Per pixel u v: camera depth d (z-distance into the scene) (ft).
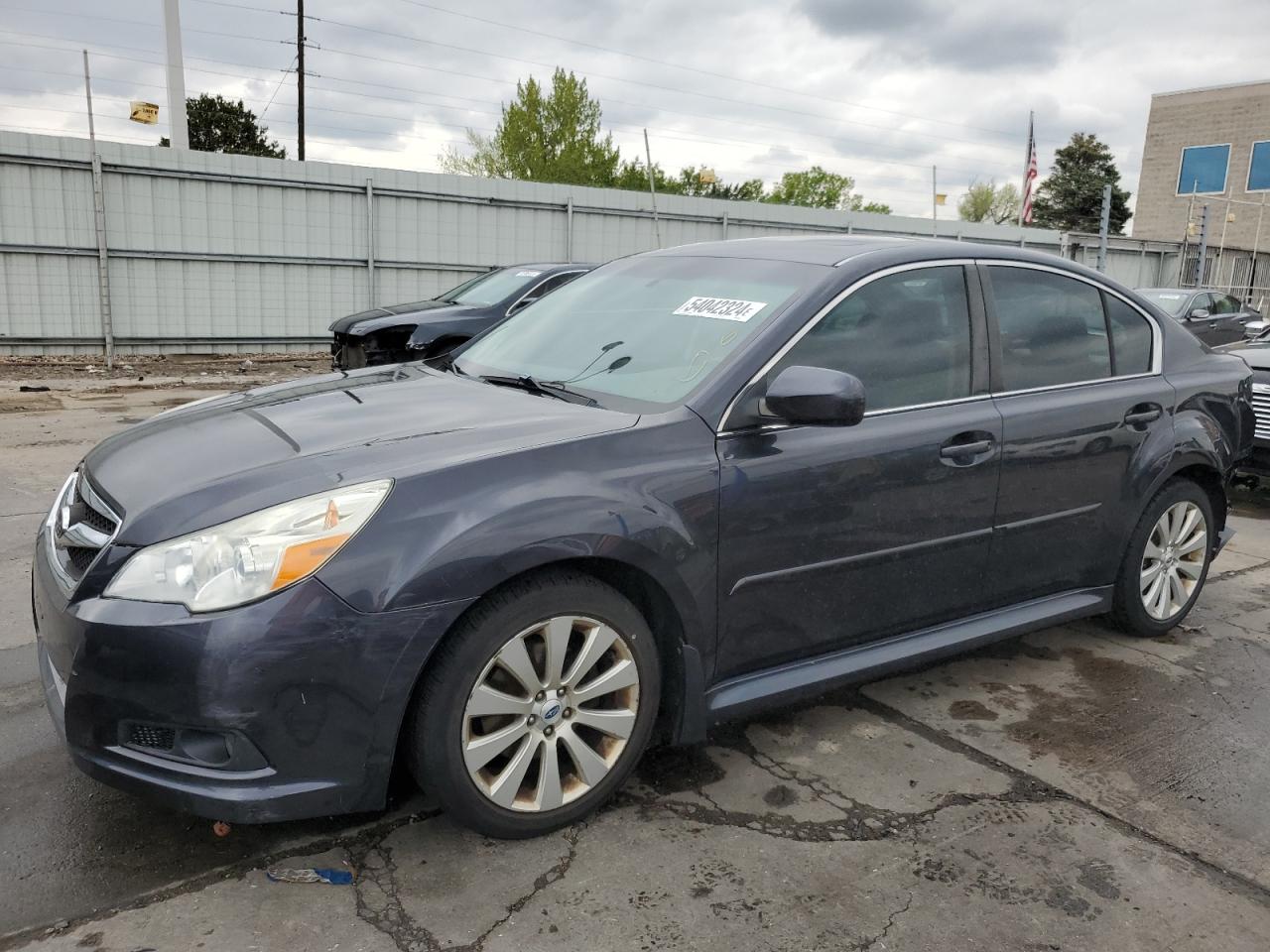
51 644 7.79
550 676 8.25
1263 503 23.72
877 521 10.03
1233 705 11.75
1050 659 13.03
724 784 9.53
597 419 8.98
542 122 139.64
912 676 12.37
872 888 7.98
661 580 8.58
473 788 8.01
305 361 49.75
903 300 10.67
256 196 49.85
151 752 7.38
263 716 7.16
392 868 8.02
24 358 45.50
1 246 44.19
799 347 9.71
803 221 70.03
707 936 7.32
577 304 12.14
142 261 47.65
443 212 55.36
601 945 7.18
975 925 7.57
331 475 7.73
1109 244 88.48
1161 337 13.46
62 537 8.27
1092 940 7.45
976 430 10.76
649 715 8.93
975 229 81.35
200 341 49.88
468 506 7.73
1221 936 7.56
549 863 8.15
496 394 10.09
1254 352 23.21
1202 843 8.82
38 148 44.11
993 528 11.12
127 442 9.38
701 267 11.62
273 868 7.96
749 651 9.50
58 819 8.59
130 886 7.70
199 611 7.11
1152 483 12.71
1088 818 9.16
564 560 8.25
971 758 10.25
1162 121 132.26
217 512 7.46
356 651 7.32
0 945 6.99
